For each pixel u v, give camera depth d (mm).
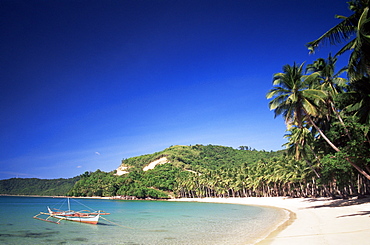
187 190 158250
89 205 95250
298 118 29484
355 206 34438
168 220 38375
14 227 31125
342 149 24078
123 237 23344
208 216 43688
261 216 37906
